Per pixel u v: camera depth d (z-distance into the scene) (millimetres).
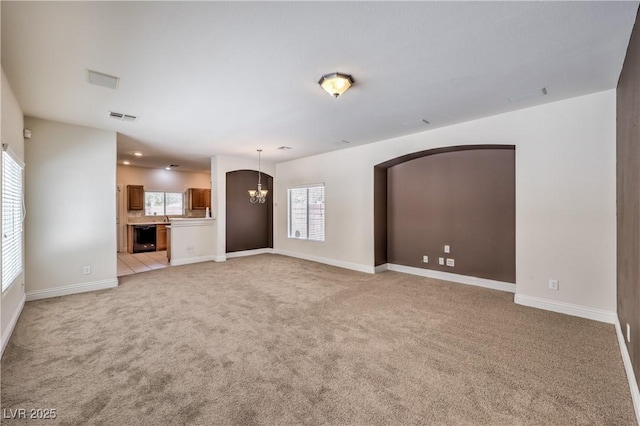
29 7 1623
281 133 4469
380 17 1748
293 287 4316
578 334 2654
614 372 2057
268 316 3152
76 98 3008
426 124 4000
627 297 2154
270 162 7309
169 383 1937
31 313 3205
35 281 3680
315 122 3896
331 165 5996
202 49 2096
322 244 6254
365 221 5363
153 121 3811
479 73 2512
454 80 2643
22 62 2264
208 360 2232
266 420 1606
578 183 3070
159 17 1730
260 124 3971
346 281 4668
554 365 2154
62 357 2266
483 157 4367
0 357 2197
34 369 2092
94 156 4125
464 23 1814
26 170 3605
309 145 5359
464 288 4258
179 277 4949
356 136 4684
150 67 2357
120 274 5191
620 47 2090
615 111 2846
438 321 3002
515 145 3500
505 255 4164
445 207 4766
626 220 2217
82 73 2451
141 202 8086
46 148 3752
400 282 4605
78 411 1663
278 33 1908
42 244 3725
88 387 1887
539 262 3338
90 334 2682
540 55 2215
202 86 2727
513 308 3365
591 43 2047
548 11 1707
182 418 1616
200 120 3781
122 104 3191
